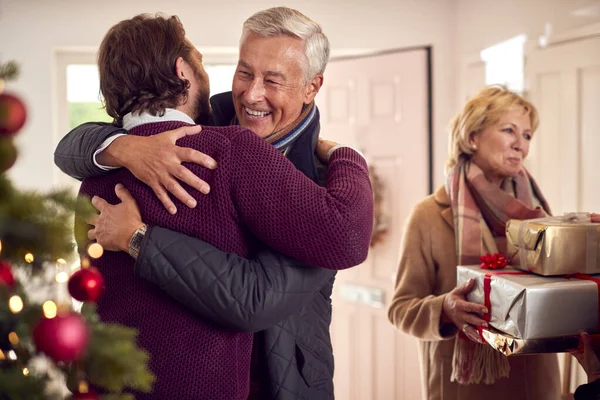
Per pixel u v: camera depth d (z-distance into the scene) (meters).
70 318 0.79
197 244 1.17
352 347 3.63
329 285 1.50
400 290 2.11
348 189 1.21
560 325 1.53
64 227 0.83
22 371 0.82
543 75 2.87
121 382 0.84
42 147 3.48
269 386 1.42
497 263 1.76
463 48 3.51
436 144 3.53
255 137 1.21
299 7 3.57
